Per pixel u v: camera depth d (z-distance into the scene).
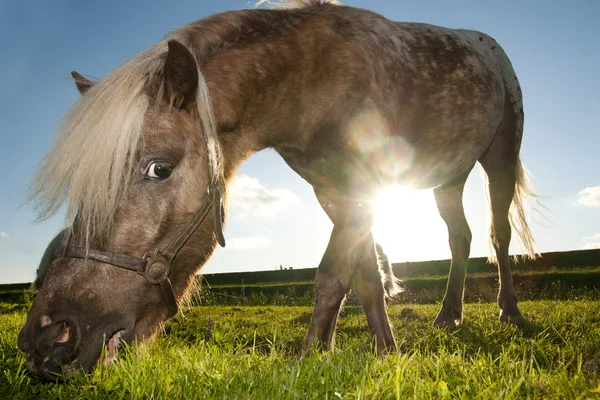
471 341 4.24
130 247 2.60
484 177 6.00
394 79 3.83
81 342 2.38
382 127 3.63
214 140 2.79
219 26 3.31
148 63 2.77
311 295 16.55
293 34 3.48
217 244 3.09
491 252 6.01
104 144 2.45
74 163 2.45
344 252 3.15
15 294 20.47
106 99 2.55
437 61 4.31
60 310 2.39
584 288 13.49
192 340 4.91
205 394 2.01
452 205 5.75
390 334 3.47
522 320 5.35
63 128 2.56
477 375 2.28
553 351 3.16
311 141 3.49
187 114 2.80
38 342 2.32
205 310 10.56
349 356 2.57
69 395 2.25
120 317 2.53
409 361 2.39
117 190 2.50
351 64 3.53
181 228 2.75
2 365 2.81
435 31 4.63
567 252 21.89
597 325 4.43
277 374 2.16
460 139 4.42
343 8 3.92
